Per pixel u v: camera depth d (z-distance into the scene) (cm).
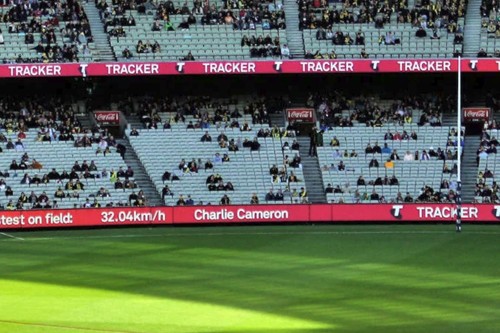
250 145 12144
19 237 10019
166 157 12000
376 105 12606
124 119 12494
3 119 12262
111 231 10488
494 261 7950
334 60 11831
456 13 12762
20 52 12225
